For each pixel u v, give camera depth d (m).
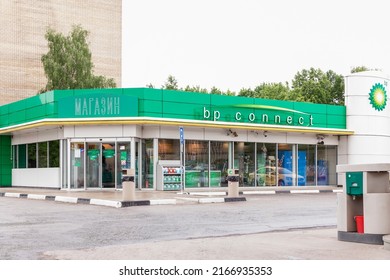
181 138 23.59
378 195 9.06
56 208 17.05
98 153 26.48
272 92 66.50
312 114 32.19
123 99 25.92
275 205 18.55
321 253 8.13
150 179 26.80
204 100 27.95
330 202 20.16
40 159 30.56
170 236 10.57
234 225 12.48
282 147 31.56
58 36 45.97
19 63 55.91
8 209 16.64
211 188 28.31
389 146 34.28
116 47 65.50
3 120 33.06
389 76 34.81
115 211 15.98
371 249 8.51
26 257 7.98
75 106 26.34
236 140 29.42
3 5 55.09
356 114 33.44
